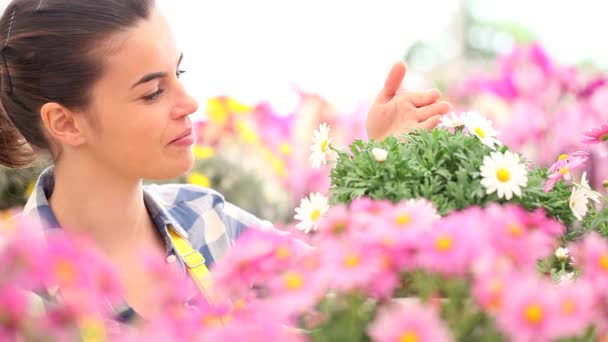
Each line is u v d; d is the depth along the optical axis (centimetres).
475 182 102
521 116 261
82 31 124
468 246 73
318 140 118
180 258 139
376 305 78
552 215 107
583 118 254
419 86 353
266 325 69
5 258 64
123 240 137
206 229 149
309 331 78
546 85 264
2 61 131
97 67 124
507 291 70
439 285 78
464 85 302
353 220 83
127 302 124
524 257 78
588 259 78
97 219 134
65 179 134
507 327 69
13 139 147
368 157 107
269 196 270
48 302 104
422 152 109
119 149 127
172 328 73
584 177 111
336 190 107
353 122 325
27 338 65
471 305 75
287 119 327
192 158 130
